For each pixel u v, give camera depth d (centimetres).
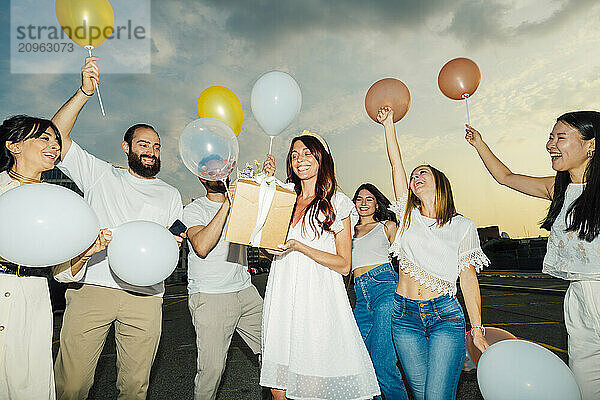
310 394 202
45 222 171
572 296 214
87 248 196
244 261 305
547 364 186
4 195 177
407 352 237
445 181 251
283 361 212
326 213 222
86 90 254
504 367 191
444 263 235
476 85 368
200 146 232
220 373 279
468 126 302
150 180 288
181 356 503
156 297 267
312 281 216
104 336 259
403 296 247
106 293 252
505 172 277
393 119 343
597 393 203
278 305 220
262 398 335
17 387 182
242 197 202
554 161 212
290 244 209
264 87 268
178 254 232
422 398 234
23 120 200
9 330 182
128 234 215
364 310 310
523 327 642
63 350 249
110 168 281
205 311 280
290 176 251
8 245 170
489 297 1203
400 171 298
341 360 208
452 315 230
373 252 316
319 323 210
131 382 258
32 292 191
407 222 260
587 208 200
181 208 300
